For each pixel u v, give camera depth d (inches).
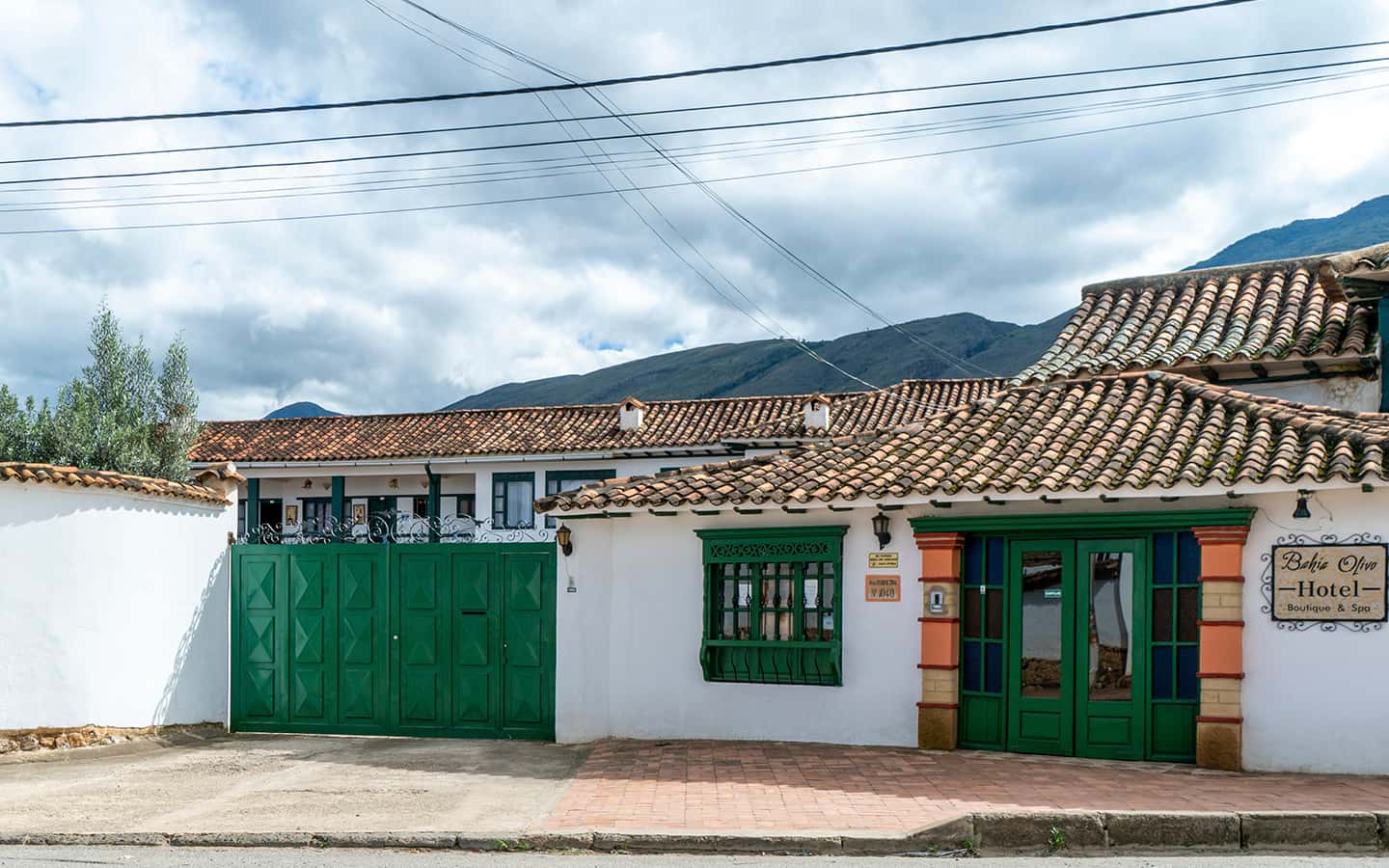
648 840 337.7
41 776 457.1
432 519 673.0
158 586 546.0
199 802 404.2
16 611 488.7
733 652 518.6
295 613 585.3
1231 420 472.7
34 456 767.1
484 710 557.6
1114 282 697.6
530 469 1168.8
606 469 1144.8
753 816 362.3
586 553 546.6
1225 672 426.3
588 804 390.0
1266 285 648.4
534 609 554.9
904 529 492.7
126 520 528.1
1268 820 327.6
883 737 491.2
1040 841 328.5
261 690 586.2
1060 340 650.8
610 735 539.2
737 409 1179.3
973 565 482.6
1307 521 422.3
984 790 391.9
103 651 513.0
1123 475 440.1
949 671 476.7
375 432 1263.5
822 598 507.5
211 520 585.3
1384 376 534.3
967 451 493.0
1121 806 354.6
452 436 1219.2
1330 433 430.3
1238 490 414.6
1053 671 464.4
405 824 364.5
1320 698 416.5
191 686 565.9
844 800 382.0
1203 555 433.7
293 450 1229.7
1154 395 508.7
